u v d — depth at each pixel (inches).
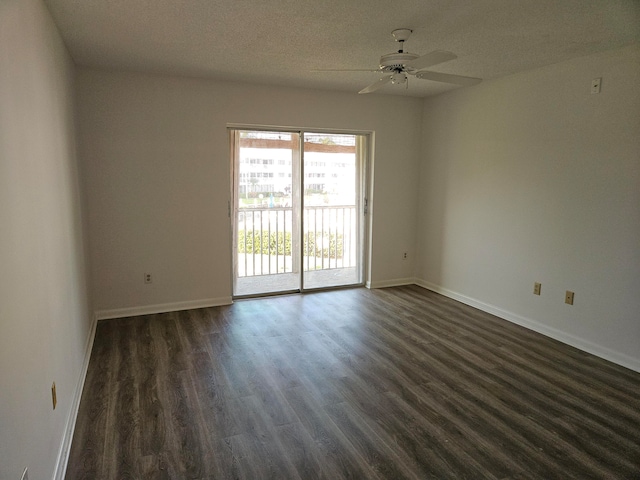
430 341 141.5
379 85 125.2
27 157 66.2
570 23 103.6
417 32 110.7
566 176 137.9
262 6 95.0
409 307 177.9
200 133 166.1
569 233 138.1
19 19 65.7
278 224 193.5
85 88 148.9
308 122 181.8
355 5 94.1
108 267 159.5
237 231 186.5
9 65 58.5
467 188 180.1
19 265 57.7
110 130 153.9
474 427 93.2
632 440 89.0
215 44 121.7
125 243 160.7
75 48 125.3
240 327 152.7
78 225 126.6
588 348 133.8
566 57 132.2
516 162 155.9
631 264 121.2
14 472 51.0
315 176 196.2
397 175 205.3
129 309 164.4
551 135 142.1
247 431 91.0
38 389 64.6
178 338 141.9
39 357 66.3
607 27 105.8
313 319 162.2
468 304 182.5
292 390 108.5
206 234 172.4
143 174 160.1
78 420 94.3
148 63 142.2
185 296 172.4
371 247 205.5
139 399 103.4
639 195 118.1
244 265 190.9
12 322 52.8
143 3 93.4
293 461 81.6
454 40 116.8
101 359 125.3
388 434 90.4
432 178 201.5
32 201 67.9
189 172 166.4
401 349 134.7
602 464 81.5
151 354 129.1
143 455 82.7
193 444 86.4
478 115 172.1
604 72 125.0
